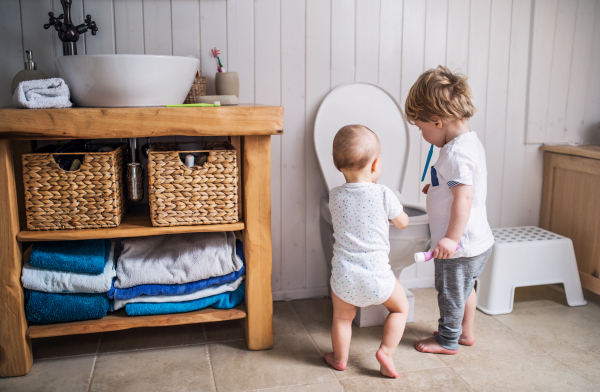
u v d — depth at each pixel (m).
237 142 1.75
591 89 2.09
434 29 1.87
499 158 2.06
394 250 1.50
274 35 1.72
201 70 1.69
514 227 2.04
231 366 1.41
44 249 1.35
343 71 1.81
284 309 1.83
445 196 1.40
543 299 1.92
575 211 1.97
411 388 1.30
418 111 1.38
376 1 1.79
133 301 1.41
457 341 1.50
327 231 1.80
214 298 1.46
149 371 1.38
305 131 1.81
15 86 1.40
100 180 1.32
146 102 1.35
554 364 1.43
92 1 1.57
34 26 1.55
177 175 1.35
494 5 1.92
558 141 2.10
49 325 1.37
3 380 1.33
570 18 2.00
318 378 1.35
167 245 1.49
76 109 1.21
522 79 2.01
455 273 1.43
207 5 1.65
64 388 1.29
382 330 1.65
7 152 1.24
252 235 1.42
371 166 1.35
